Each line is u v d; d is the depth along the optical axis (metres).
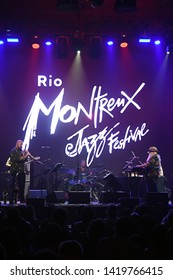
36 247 4.81
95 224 4.88
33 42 15.20
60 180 15.01
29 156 13.62
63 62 16.39
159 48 16.31
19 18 15.05
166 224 5.88
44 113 16.20
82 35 14.90
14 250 4.19
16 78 16.33
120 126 16.19
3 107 16.25
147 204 10.84
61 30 15.37
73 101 16.30
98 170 15.38
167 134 16.23
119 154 16.08
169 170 16.08
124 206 10.38
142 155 16.09
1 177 14.93
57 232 4.67
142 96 16.34
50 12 14.62
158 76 16.38
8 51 16.34
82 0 13.30
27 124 16.20
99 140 16.12
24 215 7.24
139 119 16.25
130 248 3.96
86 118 16.22
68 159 16.09
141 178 13.55
